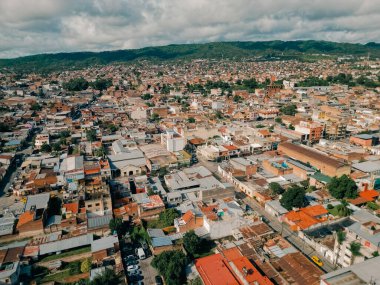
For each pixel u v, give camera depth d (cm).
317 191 13800
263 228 10794
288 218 11381
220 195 13250
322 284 7175
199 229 10950
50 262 9444
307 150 17675
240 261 8825
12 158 18450
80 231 11012
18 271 8944
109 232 11031
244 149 19212
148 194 13312
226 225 10750
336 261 9325
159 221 11731
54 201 13375
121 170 16175
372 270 7262
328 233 10400
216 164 18038
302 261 8944
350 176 15000
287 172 15588
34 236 11050
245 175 15512
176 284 8412
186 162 17462
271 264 8919
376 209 12569
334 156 17775
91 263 9500
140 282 8888
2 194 14650
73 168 15825
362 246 8625
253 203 13425
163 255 9062
